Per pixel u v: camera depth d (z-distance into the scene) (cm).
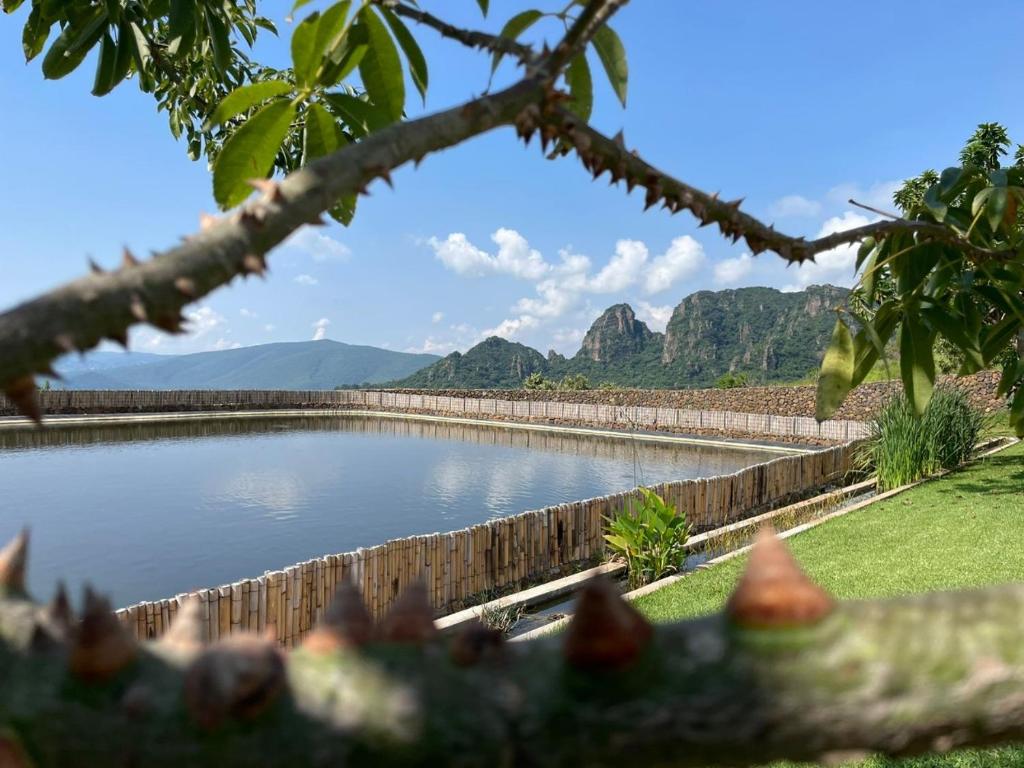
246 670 44
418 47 120
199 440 3644
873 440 1728
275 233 57
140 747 44
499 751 43
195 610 54
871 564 859
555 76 77
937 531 1001
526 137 75
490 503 2117
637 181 85
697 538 1188
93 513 1903
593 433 3947
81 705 45
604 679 43
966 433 1602
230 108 117
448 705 44
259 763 43
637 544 1017
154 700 45
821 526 1116
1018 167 155
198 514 1912
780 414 3903
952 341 168
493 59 101
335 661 46
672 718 42
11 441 3341
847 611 45
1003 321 205
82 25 251
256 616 734
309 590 785
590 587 45
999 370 2569
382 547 860
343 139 132
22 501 2045
